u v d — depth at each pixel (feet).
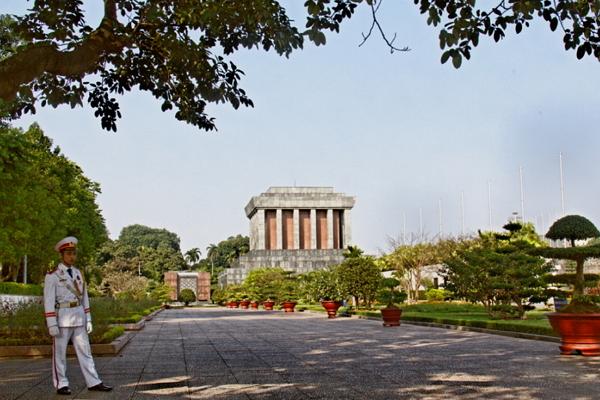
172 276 408.05
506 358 45.29
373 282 136.98
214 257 535.19
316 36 32.27
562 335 47.57
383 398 28.66
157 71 37.63
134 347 58.54
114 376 37.35
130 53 36.86
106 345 50.55
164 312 198.39
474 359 44.91
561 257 58.18
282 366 41.68
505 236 98.02
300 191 371.56
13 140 80.94
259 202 363.76
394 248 210.79
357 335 73.31
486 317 102.37
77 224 166.20
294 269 336.29
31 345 50.31
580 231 55.57
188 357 48.52
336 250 349.41
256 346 58.59
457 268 100.68
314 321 115.03
